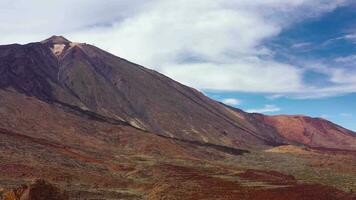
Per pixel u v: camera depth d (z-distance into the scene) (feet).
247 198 199.52
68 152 327.06
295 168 404.16
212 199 197.06
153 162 368.89
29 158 273.54
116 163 329.11
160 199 200.44
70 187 214.07
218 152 531.91
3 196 146.41
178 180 258.57
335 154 634.02
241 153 562.25
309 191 222.07
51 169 253.24
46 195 150.20
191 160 410.93
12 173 232.12
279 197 203.21
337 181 290.15
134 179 268.41
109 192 211.41
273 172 338.75
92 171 274.77
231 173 317.22
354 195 212.84
